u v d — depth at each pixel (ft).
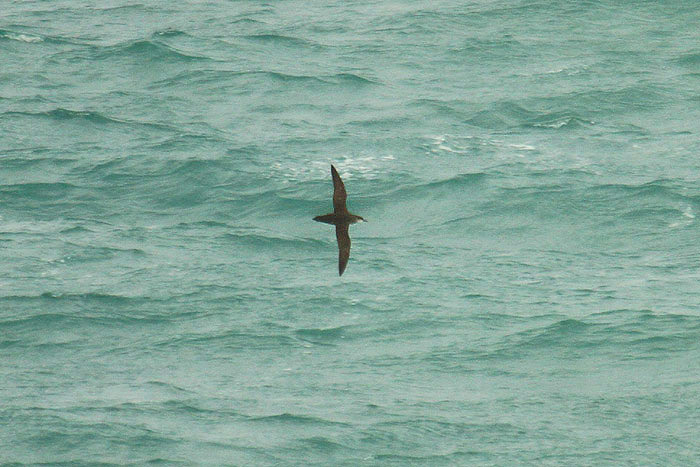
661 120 263.49
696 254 192.85
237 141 249.34
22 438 132.46
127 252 193.98
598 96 277.64
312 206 215.51
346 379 149.28
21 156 240.12
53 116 264.72
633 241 200.64
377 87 290.35
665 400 142.92
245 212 214.90
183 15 374.43
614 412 140.05
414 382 148.46
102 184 226.79
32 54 321.52
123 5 390.83
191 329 165.27
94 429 134.31
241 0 396.98
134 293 177.06
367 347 159.43
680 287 177.99
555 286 180.04
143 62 312.50
